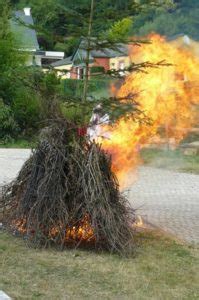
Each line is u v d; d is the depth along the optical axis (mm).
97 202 7117
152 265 6754
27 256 6852
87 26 7684
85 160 7258
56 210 7172
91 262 6738
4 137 21859
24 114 21922
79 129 7504
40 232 7172
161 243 7680
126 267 6637
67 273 6359
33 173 7375
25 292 5762
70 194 7234
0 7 23594
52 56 35031
